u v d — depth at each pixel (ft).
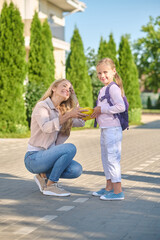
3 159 31.07
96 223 13.84
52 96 17.92
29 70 57.16
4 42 49.14
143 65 172.24
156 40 168.96
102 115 17.21
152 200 17.29
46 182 18.90
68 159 17.75
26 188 20.22
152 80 171.94
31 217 14.74
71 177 18.30
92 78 70.54
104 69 17.35
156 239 12.17
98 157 31.99
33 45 57.16
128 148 37.99
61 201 17.24
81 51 64.59
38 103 17.66
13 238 12.40
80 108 17.49
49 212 15.42
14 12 49.42
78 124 18.45
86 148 38.22
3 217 14.80
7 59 49.01
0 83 49.08
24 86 51.16
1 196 18.37
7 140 44.83
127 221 14.07
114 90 16.93
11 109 49.11
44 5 87.97
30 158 18.06
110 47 75.72
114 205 16.42
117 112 16.81
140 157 31.78
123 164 28.19
